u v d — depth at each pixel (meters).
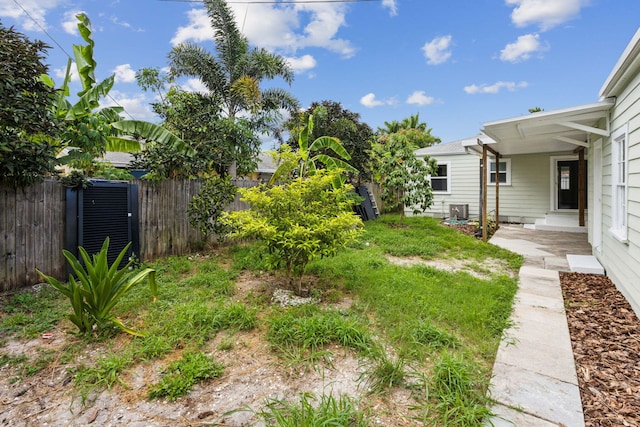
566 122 5.68
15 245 4.38
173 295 4.15
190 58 11.03
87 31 5.91
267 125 11.36
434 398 2.27
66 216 4.83
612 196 4.90
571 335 3.26
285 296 4.12
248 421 2.08
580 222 9.68
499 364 2.71
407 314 3.59
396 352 2.86
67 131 5.15
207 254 6.72
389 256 6.74
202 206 6.55
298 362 2.71
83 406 2.20
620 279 4.51
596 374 2.57
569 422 2.04
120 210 5.36
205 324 3.31
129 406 2.21
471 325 3.36
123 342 3.02
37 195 4.58
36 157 4.22
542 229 10.09
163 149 6.59
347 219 4.14
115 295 3.19
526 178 11.73
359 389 2.38
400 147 10.71
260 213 4.44
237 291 4.44
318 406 2.17
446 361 2.52
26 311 3.70
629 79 4.14
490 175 12.53
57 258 4.79
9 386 2.42
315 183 4.43
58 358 2.77
